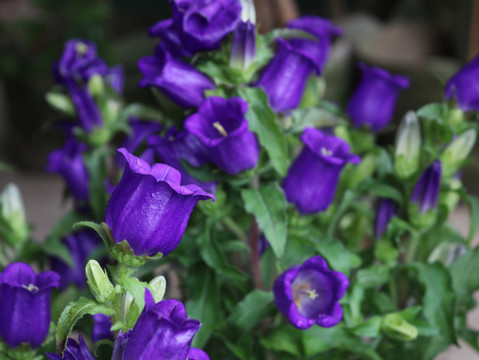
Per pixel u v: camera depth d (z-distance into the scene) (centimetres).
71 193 102
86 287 91
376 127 96
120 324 66
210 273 80
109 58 211
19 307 73
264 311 79
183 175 77
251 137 75
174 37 76
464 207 171
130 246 65
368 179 86
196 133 73
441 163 81
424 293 87
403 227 83
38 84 212
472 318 125
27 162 221
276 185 77
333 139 79
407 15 248
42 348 76
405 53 170
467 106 84
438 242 89
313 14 287
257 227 81
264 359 83
